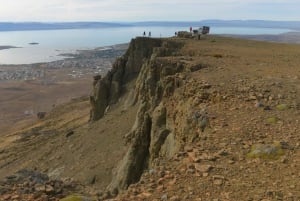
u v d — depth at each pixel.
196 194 13.84
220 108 24.36
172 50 61.50
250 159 16.77
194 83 30.66
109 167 46.62
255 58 50.66
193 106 26.56
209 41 77.62
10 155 85.06
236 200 13.23
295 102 24.75
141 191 14.59
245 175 15.26
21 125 178.00
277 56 53.97
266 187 14.16
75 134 66.62
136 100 60.09
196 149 18.36
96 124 63.94
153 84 45.25
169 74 42.41
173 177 15.53
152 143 32.34
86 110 112.69
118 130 54.94
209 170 15.78
